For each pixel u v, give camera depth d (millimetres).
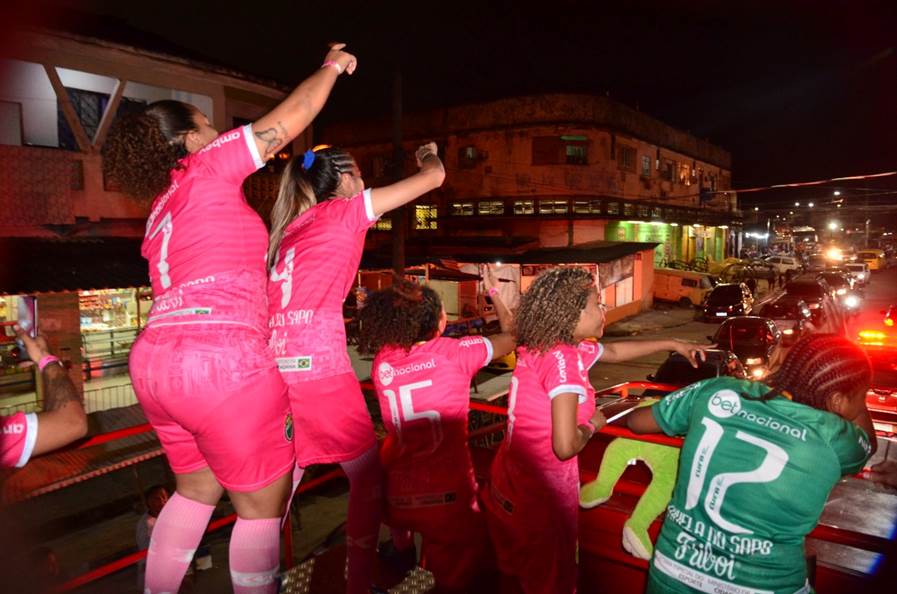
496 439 9258
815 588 2783
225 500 8750
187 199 1710
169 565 2002
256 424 1725
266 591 1880
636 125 33625
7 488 6301
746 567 1857
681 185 40469
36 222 11750
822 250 72875
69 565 7352
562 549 2453
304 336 2109
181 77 13781
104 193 12906
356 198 2168
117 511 9070
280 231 2367
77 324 12383
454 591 2623
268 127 1732
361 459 2219
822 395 1907
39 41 11609
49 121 12258
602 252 27438
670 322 27891
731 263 40031
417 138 32625
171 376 1643
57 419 1832
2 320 11641
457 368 2561
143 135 1740
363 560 2291
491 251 29469
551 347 2348
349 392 2176
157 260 1745
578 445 2271
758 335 13672
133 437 8609
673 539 2025
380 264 21172
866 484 3686
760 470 1860
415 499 2537
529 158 30016
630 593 2908
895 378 8164
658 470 2637
